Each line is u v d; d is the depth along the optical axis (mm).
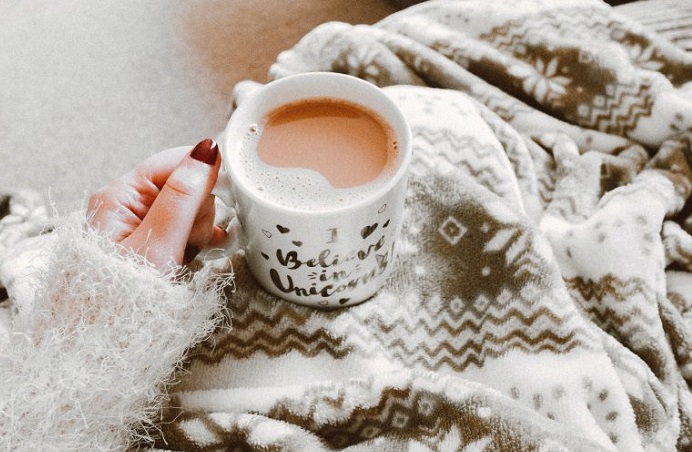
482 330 514
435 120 597
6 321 551
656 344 518
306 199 439
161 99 1084
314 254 446
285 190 442
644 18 712
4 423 416
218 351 504
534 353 497
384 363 499
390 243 471
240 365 501
